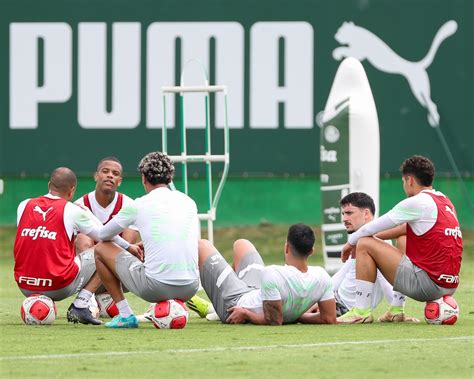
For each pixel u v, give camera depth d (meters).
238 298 34.03
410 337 30.77
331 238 54.53
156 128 65.56
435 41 64.88
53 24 65.88
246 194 65.88
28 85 65.94
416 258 33.59
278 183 65.75
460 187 65.00
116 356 26.95
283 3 65.31
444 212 33.50
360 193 35.75
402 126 65.06
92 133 65.75
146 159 33.16
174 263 32.12
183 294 32.62
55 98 65.88
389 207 65.12
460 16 64.81
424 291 33.59
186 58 65.50
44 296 33.56
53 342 29.44
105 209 38.03
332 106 54.34
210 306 36.28
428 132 65.00
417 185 34.16
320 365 25.72
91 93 65.75
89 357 26.78
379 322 34.84
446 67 64.88
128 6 65.62
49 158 65.94
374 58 65.00
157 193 32.75
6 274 56.38
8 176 66.19
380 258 33.91
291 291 32.97
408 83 64.94
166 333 31.41
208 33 65.44
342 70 54.59
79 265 33.66
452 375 24.45
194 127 64.88
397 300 34.91
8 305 41.88
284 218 66.06
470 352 27.88
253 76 65.31
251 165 65.56
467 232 65.88
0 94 65.88
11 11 66.00
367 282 34.16
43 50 65.88
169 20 65.50
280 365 25.69
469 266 60.28
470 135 64.81
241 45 65.44
